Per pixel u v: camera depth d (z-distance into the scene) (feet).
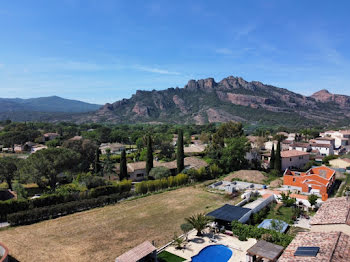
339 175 205.77
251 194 157.17
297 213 120.67
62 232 108.78
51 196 137.49
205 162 250.98
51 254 89.25
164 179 184.55
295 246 69.15
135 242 98.78
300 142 374.84
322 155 322.34
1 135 469.98
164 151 327.26
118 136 554.87
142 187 171.01
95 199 144.87
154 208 141.18
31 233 107.76
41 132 623.36
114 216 128.67
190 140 506.89
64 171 202.49
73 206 135.74
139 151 354.74
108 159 232.94
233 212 113.80
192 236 102.53
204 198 159.22
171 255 87.25
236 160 237.25
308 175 168.96
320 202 133.18
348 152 346.33
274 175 215.51
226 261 84.12
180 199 157.99
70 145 255.29
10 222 116.26
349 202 90.58
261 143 350.23
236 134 315.37
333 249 61.05
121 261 73.41
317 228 78.74
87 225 116.78
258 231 95.91
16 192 166.30
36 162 177.47
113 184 180.55
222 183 199.41
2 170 197.16
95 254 89.30
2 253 81.76
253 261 79.51
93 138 513.45
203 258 86.02
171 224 117.39
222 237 100.73
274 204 137.39
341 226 74.02
